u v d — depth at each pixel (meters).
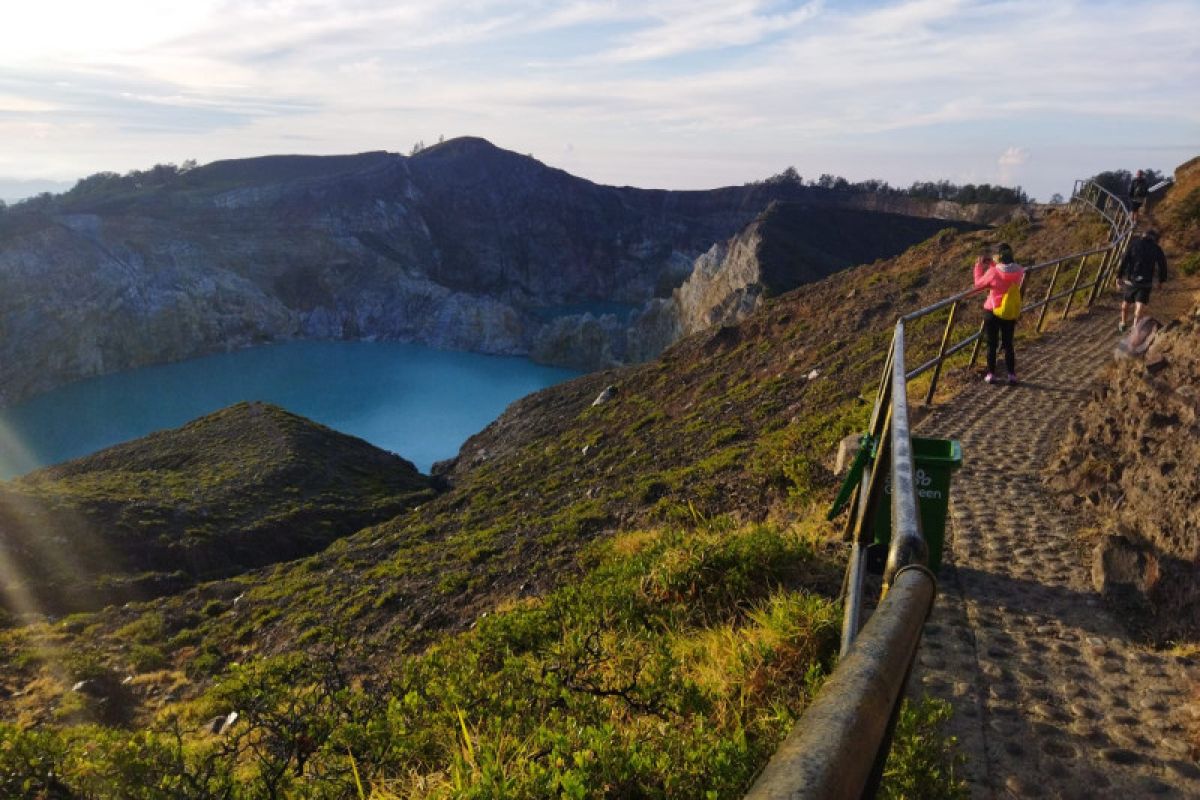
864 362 23.72
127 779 4.86
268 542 40.94
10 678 22.41
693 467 18.83
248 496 46.31
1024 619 5.32
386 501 47.09
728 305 85.75
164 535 39.94
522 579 15.62
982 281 11.76
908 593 1.11
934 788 3.46
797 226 122.38
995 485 7.97
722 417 26.84
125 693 20.73
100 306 169.12
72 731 5.73
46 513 39.91
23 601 33.03
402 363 176.88
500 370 167.38
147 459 56.59
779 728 3.93
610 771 3.48
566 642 5.66
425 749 4.59
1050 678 4.57
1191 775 3.66
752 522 9.87
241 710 5.32
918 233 130.75
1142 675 4.54
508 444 49.03
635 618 6.74
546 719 4.52
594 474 27.62
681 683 4.52
